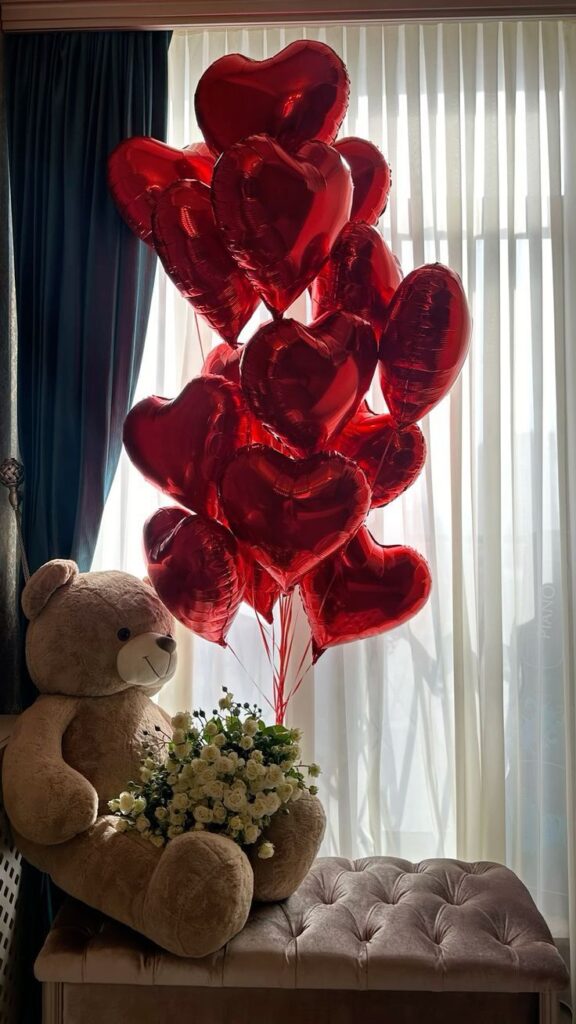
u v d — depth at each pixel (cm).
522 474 235
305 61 172
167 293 237
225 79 173
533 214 232
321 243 164
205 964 164
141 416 193
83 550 224
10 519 227
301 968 164
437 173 235
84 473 225
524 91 234
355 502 170
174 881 160
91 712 196
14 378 235
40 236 230
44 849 180
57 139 230
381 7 225
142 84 229
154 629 200
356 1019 168
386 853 232
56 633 193
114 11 226
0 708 225
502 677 231
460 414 230
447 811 231
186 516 201
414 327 172
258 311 232
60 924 178
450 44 233
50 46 233
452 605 232
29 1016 212
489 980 164
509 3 225
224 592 185
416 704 232
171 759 182
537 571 230
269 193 155
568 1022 226
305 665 232
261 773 179
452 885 198
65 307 228
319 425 167
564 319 232
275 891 182
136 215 204
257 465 170
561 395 230
